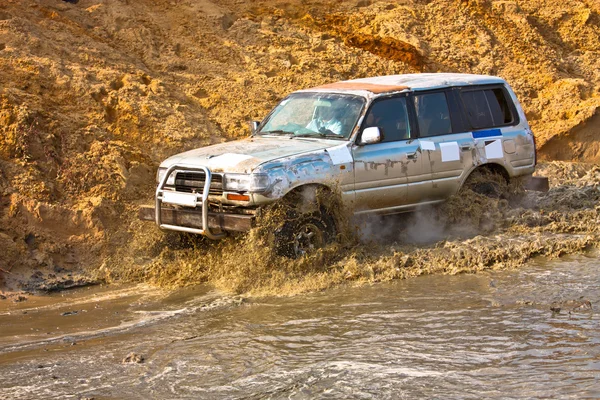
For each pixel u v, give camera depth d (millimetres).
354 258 8805
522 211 10547
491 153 10352
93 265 9422
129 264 9273
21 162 10430
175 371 6023
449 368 5883
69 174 10516
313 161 8727
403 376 5754
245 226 8227
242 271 8328
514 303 7457
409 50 17656
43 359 6375
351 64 16625
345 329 6887
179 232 9305
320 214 8789
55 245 9445
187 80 14414
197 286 8586
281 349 6434
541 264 8891
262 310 7559
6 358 6418
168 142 12109
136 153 11555
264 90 14680
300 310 7500
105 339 6883
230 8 17875
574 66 19516
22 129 10750
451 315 7164
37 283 8797
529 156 10789
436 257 9039
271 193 8336
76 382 5840
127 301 8133
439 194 9977
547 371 5766
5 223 9523
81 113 12070
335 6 19266
